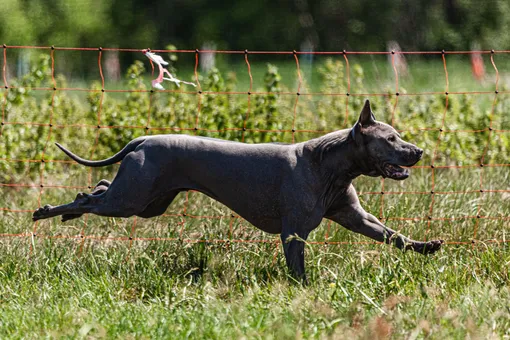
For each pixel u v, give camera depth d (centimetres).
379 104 1580
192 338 771
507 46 5362
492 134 1521
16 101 1488
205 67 4262
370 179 1285
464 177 1356
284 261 1023
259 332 780
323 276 993
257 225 988
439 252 1034
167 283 957
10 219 1195
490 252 1005
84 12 4962
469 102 1609
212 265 1005
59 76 1622
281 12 5288
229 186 963
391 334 765
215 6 5375
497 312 795
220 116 1477
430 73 4059
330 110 1599
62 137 1477
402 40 5297
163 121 1496
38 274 973
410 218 1136
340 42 5262
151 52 1055
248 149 966
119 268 1009
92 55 4922
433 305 838
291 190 945
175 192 994
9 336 779
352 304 836
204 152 963
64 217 998
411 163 914
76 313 848
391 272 938
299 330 775
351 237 1088
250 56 5181
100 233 1142
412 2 5334
